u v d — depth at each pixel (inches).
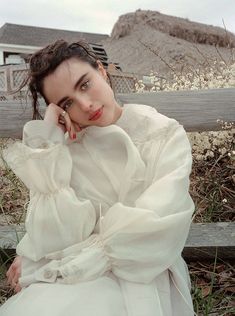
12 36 767.7
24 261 57.4
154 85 133.3
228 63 139.8
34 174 54.1
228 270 82.7
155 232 52.6
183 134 58.6
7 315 49.6
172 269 56.4
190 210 54.9
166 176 55.0
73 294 50.1
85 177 58.4
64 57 55.7
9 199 111.9
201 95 93.0
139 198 54.3
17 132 92.9
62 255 54.6
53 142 55.3
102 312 49.0
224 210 103.7
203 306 72.3
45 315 47.5
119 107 60.9
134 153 56.2
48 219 54.5
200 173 116.5
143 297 52.1
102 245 53.6
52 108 57.0
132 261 52.8
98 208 57.5
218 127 94.2
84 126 59.4
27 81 60.5
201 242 85.0
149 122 59.1
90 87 56.2
